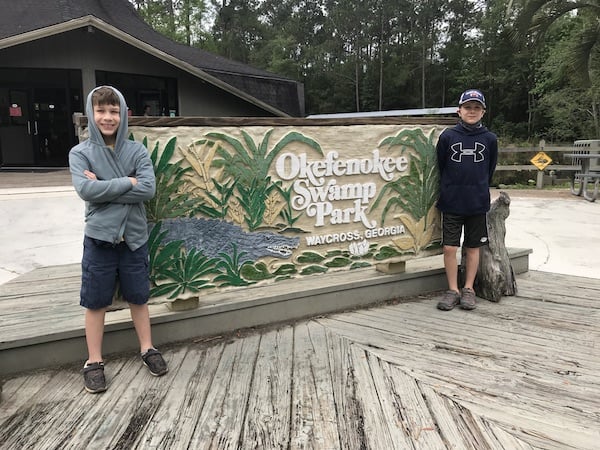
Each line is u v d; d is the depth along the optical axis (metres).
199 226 2.92
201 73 13.64
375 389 2.44
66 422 2.17
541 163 12.19
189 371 2.63
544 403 2.30
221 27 51.84
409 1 43.44
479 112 3.48
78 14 14.29
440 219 3.90
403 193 3.68
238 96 14.52
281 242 3.21
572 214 8.00
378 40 44.91
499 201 3.86
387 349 2.90
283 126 3.12
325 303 3.51
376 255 3.62
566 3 11.38
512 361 2.73
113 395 2.40
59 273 4.08
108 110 2.38
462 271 3.95
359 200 3.49
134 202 2.45
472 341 3.01
